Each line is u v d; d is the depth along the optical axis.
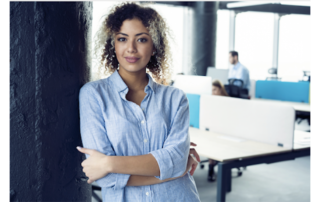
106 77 1.29
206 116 3.36
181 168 1.11
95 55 1.24
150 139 1.12
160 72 1.37
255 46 8.78
